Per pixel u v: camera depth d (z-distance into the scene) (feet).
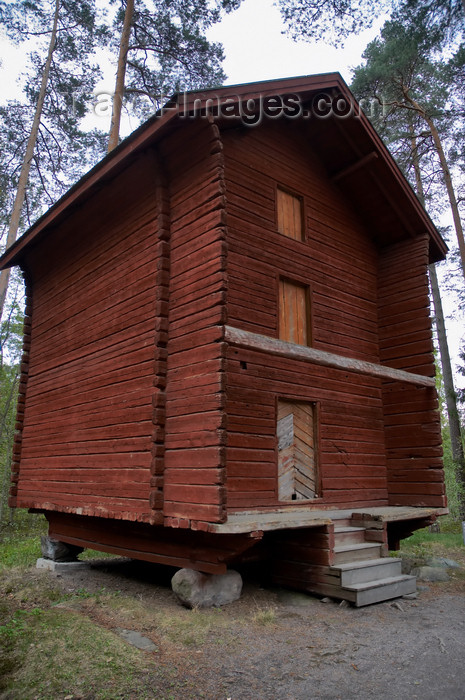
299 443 26.61
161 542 24.02
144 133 22.77
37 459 33.19
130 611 20.83
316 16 49.08
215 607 21.29
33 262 37.27
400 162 62.23
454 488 63.36
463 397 60.18
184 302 22.33
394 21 51.16
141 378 23.63
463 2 44.21
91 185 26.68
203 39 50.62
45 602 23.17
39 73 54.49
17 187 53.72
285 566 24.12
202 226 22.08
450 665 15.74
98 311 28.37
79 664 15.37
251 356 24.75
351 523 25.93
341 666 15.67
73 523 31.65
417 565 32.22
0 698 13.82
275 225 27.25
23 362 36.78
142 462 22.53
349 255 32.01
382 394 32.50
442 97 59.93
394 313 32.91
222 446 19.19
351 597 21.30
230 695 13.85
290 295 27.78
